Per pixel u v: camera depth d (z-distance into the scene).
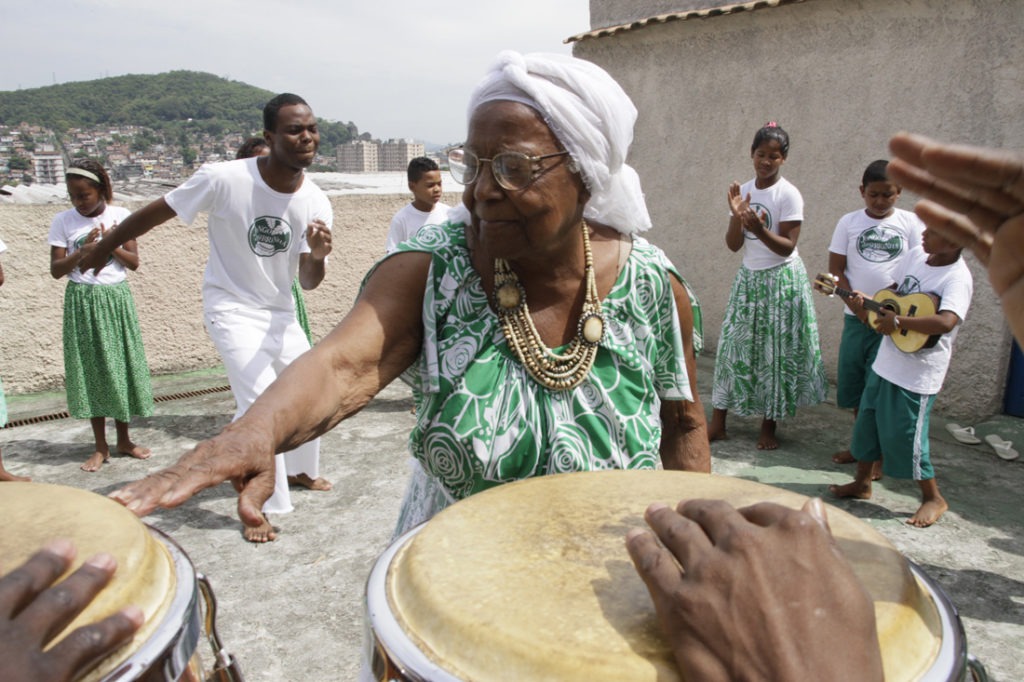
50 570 0.79
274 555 3.52
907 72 5.16
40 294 5.57
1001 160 0.79
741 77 6.17
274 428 1.19
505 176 1.32
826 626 0.70
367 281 1.52
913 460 3.85
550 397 1.48
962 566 3.50
